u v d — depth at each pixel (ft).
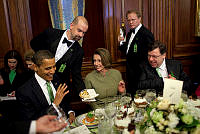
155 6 12.66
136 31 10.38
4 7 10.61
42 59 5.24
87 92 6.77
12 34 10.96
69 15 10.34
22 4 10.80
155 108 4.41
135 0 12.42
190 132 3.85
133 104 5.96
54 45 7.70
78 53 8.00
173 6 12.96
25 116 5.26
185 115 3.86
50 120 3.88
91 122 5.31
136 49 10.27
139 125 4.71
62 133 4.82
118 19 12.29
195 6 13.52
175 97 4.72
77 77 8.09
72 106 12.09
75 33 7.30
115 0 12.01
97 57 7.52
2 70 9.42
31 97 5.44
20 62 9.46
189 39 13.94
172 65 7.66
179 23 13.43
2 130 3.71
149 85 7.31
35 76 5.76
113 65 12.66
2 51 11.02
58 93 5.35
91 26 12.35
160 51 6.91
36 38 8.11
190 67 14.40
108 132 4.58
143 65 7.83
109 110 5.16
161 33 13.09
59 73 7.90
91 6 12.10
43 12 11.60
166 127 3.95
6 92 9.04
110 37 12.35
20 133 3.61
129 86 11.16
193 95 6.64
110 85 7.68
